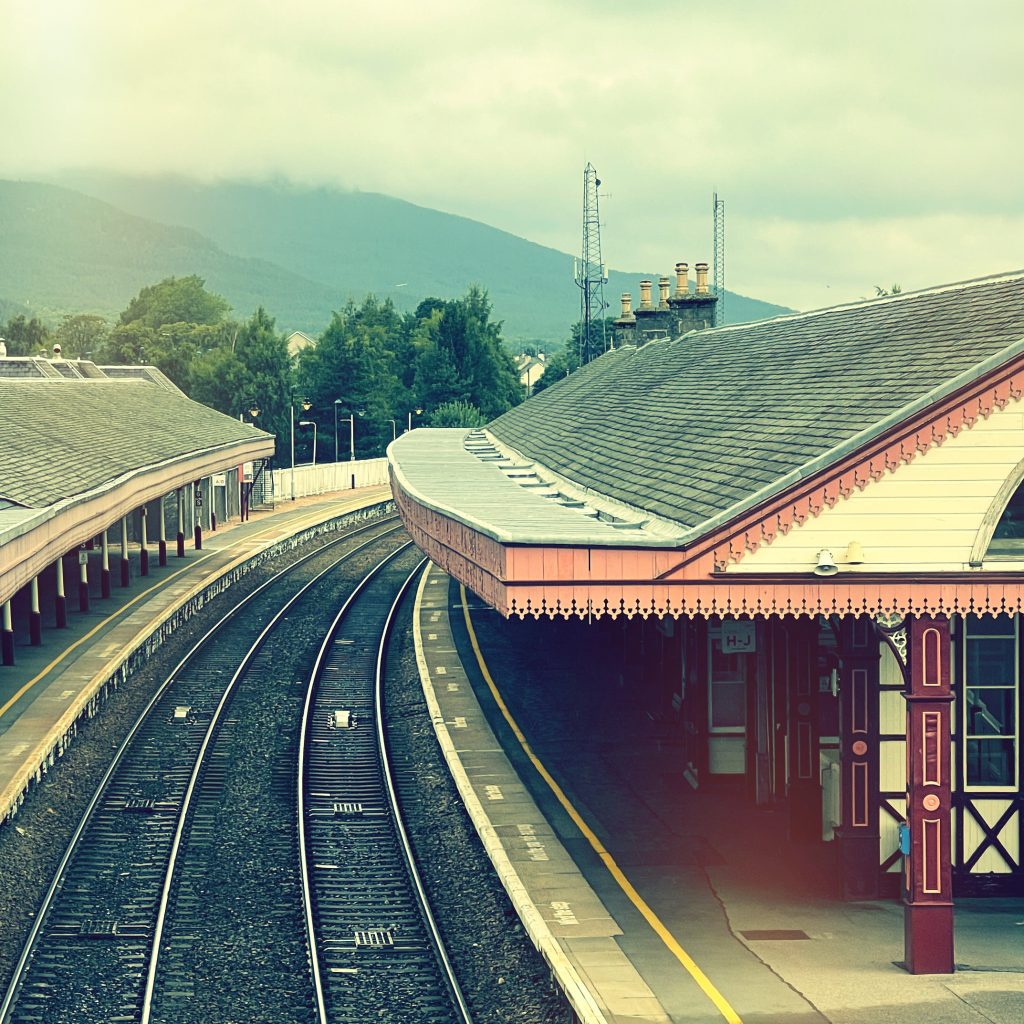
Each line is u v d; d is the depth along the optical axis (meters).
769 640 20.72
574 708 28.47
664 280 48.97
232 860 19.41
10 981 14.62
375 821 21.56
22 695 27.58
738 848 18.81
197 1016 14.11
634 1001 13.21
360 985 14.99
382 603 45.91
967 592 14.60
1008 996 13.43
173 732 27.08
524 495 23.88
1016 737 17.00
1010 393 14.54
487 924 16.59
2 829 19.66
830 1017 12.84
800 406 18.91
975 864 17.09
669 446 22.55
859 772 16.89
